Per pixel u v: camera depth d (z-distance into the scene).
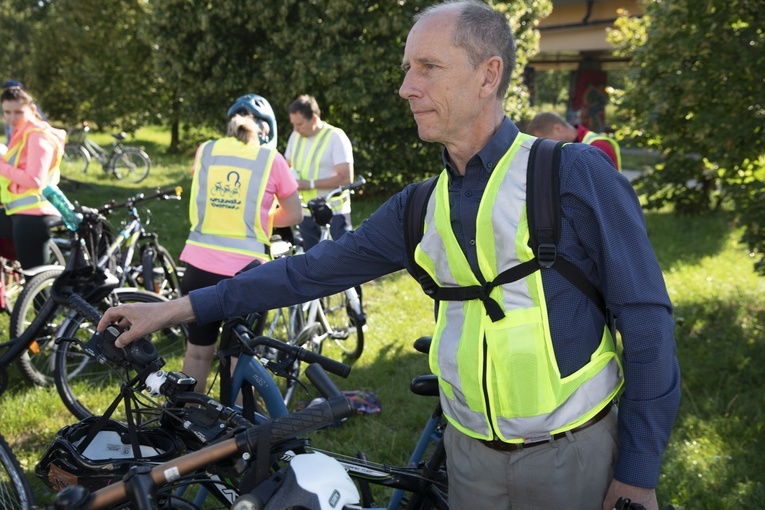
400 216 1.88
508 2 13.67
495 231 1.62
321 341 4.79
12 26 26.17
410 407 4.38
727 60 6.37
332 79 12.46
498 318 1.64
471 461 1.78
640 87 7.79
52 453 1.92
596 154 1.62
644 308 1.57
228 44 13.20
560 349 1.63
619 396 1.82
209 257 3.63
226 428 1.83
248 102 3.98
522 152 1.65
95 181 15.60
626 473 1.61
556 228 1.59
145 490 1.35
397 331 5.82
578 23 24.45
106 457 1.98
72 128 22.28
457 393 1.75
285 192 3.75
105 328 1.93
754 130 6.16
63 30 22.25
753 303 7.04
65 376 3.98
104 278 2.90
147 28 13.23
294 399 4.46
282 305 1.99
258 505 1.36
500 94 1.68
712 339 5.93
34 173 4.98
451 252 1.69
